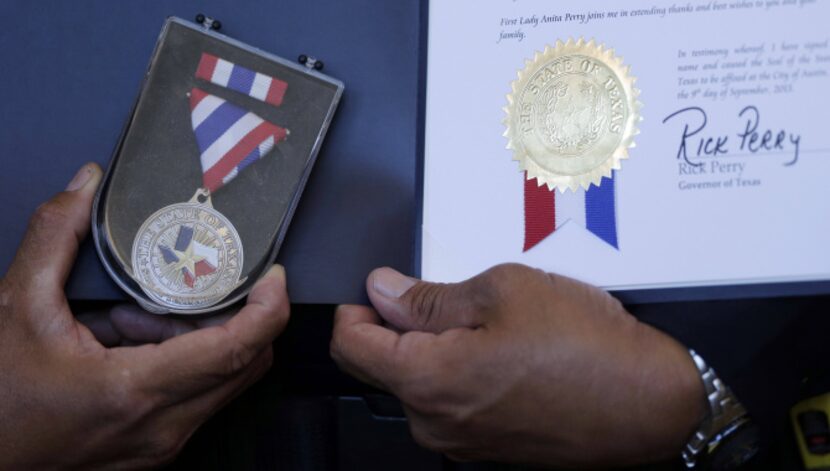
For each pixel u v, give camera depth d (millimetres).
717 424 700
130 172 727
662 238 707
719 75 710
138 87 780
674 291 703
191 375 669
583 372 657
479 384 657
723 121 707
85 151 771
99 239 712
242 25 787
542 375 654
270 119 748
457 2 751
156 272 714
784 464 754
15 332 672
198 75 750
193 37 755
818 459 719
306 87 754
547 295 664
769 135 702
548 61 732
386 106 773
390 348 675
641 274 706
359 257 755
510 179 729
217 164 736
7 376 665
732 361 743
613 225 712
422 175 739
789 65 704
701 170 707
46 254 687
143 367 658
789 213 696
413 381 667
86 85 780
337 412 917
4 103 777
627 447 697
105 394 655
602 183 715
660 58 717
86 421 667
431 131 742
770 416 747
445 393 665
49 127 774
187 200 728
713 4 715
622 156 715
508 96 736
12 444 673
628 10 725
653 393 673
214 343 668
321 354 922
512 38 740
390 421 908
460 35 748
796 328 740
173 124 741
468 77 743
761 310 742
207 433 936
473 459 755
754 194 700
